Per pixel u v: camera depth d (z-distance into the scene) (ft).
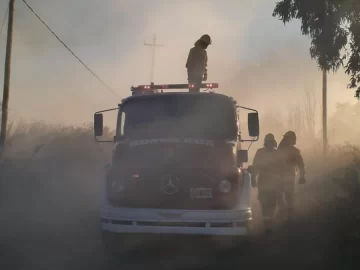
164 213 21.31
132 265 20.85
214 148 23.85
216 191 21.88
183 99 25.82
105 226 21.98
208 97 25.70
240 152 25.62
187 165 22.34
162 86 27.78
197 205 21.85
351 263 21.49
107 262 21.33
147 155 23.52
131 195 22.18
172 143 24.12
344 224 26.76
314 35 34.60
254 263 21.49
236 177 22.07
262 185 27.61
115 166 23.11
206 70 31.12
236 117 25.35
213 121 25.21
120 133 25.88
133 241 23.77
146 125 25.55
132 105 26.14
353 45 33.14
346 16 32.81
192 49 30.76
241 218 21.45
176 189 21.89
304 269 20.61
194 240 24.38
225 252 23.63
